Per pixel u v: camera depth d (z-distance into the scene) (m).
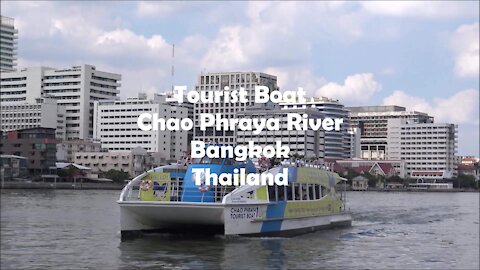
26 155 187.00
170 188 37.69
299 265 28.08
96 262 27.91
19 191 141.38
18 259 28.66
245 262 28.47
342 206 47.56
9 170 176.88
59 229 43.66
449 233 45.03
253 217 35.47
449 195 195.00
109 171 197.25
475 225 53.28
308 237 38.59
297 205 39.22
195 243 34.06
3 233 40.56
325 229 43.47
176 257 29.42
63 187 168.38
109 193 139.12
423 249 34.94
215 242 34.47
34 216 57.38
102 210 68.31
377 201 115.00
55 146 189.50
